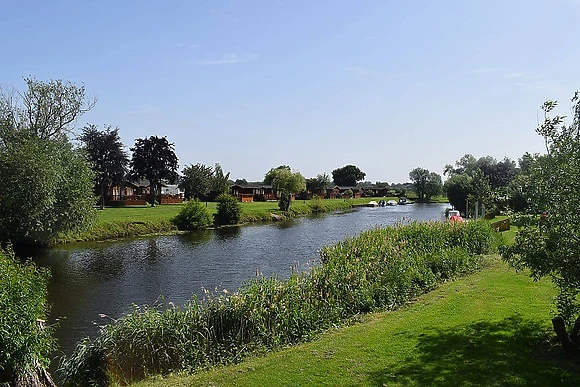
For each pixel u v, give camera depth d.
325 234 40.53
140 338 10.11
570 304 7.45
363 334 9.46
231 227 47.72
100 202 64.62
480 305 10.90
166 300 18.41
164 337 10.23
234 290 19.72
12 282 8.12
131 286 20.78
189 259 27.75
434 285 14.30
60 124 36.91
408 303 12.39
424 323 9.85
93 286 20.81
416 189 115.44
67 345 13.16
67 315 16.31
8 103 32.97
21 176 27.75
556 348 7.77
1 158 28.12
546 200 7.22
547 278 13.53
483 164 75.88
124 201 67.81
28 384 8.07
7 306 7.70
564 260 6.90
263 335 10.63
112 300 18.41
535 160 7.79
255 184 113.50
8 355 7.49
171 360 9.95
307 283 12.97
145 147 67.31
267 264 25.83
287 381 7.31
